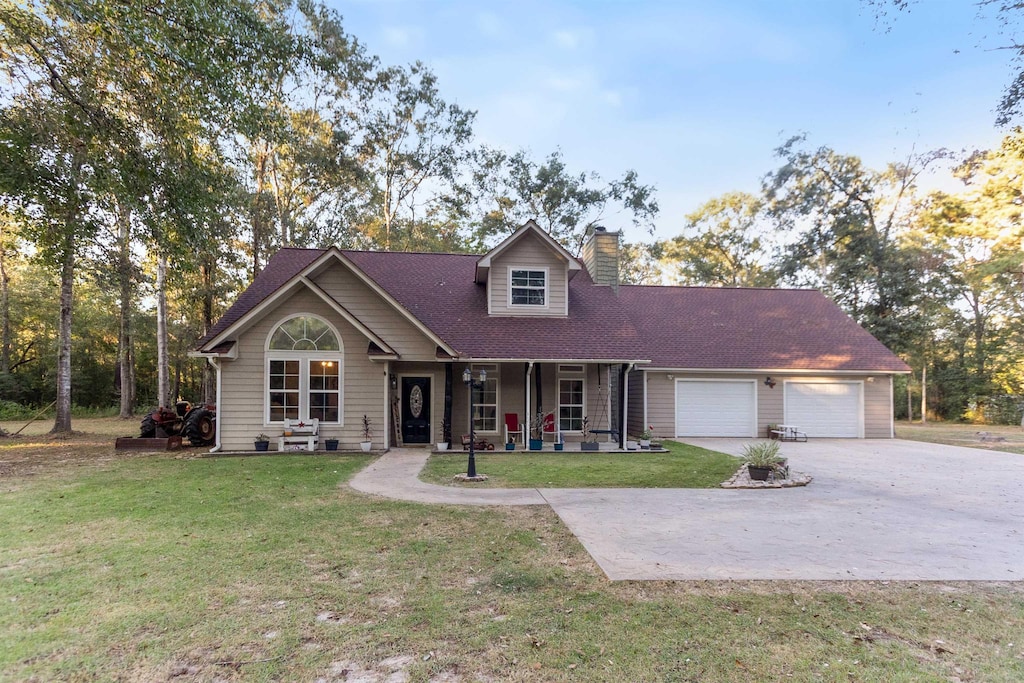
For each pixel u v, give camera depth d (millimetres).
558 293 15906
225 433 12875
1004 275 26594
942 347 30953
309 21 24016
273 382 13078
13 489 8367
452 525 6395
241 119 12031
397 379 14430
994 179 25906
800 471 10836
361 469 10453
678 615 3951
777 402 17719
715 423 17594
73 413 30141
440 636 3590
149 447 13297
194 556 5184
